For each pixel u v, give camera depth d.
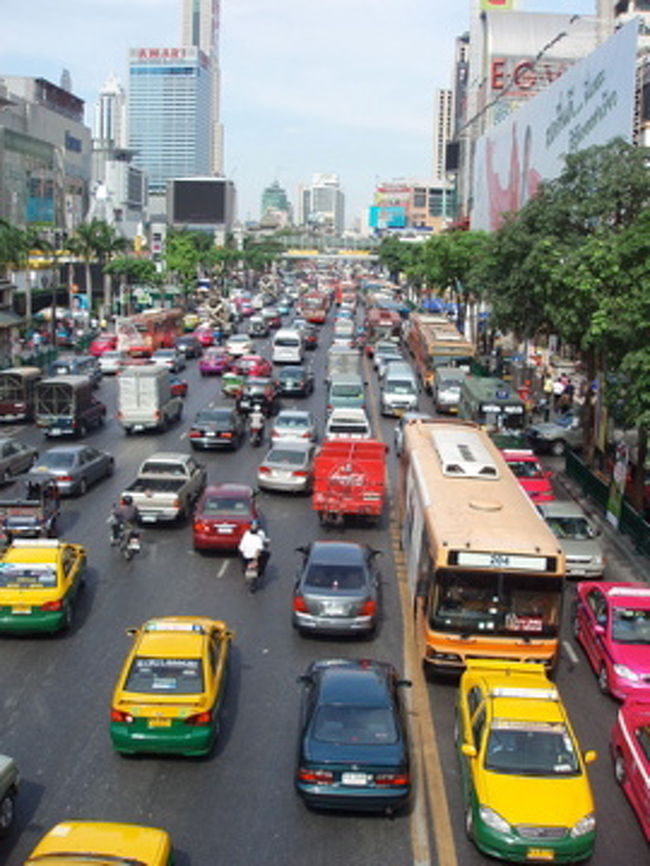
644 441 28.64
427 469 21.73
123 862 9.48
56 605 18.81
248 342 65.56
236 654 18.59
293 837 12.41
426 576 17.77
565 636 20.77
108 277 97.69
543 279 33.91
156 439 40.53
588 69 56.81
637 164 33.78
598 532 25.19
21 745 14.80
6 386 44.12
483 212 93.69
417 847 12.22
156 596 21.89
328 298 116.56
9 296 73.06
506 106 112.56
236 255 163.62
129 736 13.84
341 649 18.92
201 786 13.67
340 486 26.95
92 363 57.72
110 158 183.38
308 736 12.79
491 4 126.19
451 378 48.38
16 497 27.70
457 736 14.61
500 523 17.89
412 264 124.12
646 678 16.95
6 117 118.19
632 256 27.05
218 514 24.81
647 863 12.15
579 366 53.97
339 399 43.69
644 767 13.01
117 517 25.11
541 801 11.83
